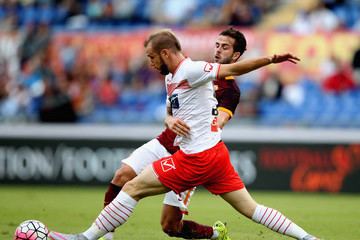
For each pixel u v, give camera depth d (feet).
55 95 194.70
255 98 196.44
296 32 204.85
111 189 77.51
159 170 65.46
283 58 61.05
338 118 194.70
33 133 180.75
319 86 198.49
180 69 64.39
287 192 174.91
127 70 202.69
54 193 164.35
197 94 64.69
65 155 179.93
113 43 205.05
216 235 80.64
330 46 202.18
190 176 65.21
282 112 195.52
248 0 212.23
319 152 174.50
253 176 175.94
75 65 202.18
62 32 208.13
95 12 214.28
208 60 203.72
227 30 78.28
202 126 65.31
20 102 196.75
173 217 76.54
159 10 214.28
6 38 204.74
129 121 197.98
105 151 179.32
